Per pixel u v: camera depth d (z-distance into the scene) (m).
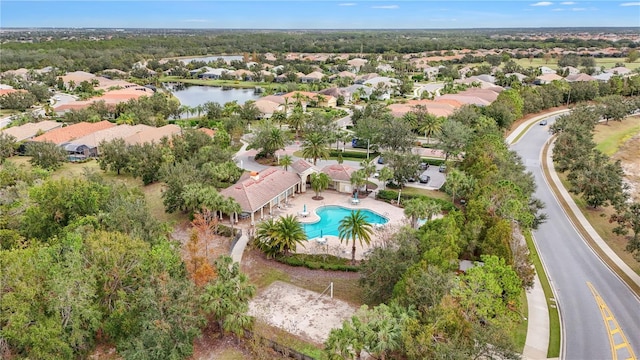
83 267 40.06
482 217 53.16
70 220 55.22
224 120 122.81
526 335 42.34
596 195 70.88
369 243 56.38
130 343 38.97
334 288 51.22
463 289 37.16
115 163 88.44
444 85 194.75
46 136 106.44
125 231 52.19
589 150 89.38
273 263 56.47
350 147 110.25
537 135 120.25
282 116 122.19
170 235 58.44
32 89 163.62
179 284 40.62
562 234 64.56
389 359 36.09
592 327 43.88
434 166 95.38
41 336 35.03
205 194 62.53
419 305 37.44
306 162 83.19
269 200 69.75
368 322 35.50
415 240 47.91
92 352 41.16
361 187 81.25
